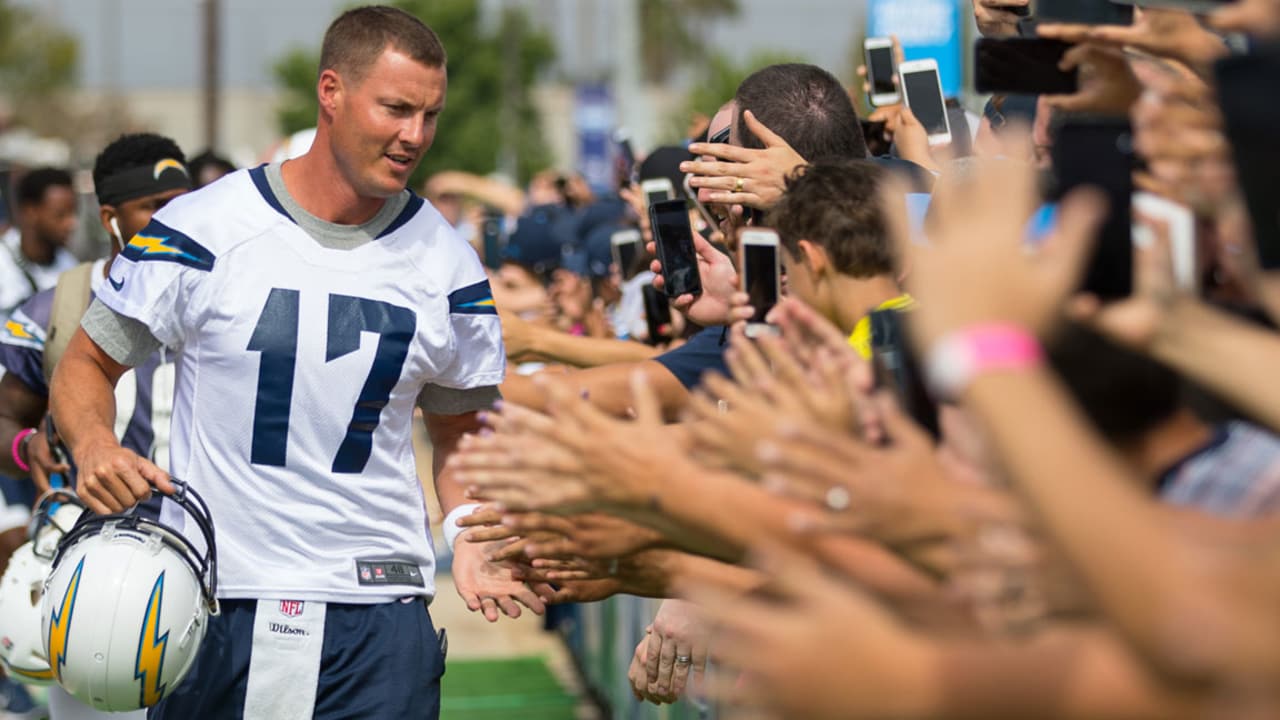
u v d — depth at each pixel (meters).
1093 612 2.94
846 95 6.95
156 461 8.05
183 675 6.52
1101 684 2.68
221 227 6.79
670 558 4.88
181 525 6.81
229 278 6.73
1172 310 3.28
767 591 3.90
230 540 6.74
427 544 7.12
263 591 6.72
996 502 3.36
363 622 6.85
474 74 84.62
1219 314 3.47
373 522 6.88
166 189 8.59
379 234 6.92
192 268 6.75
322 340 6.73
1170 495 3.42
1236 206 3.31
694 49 82.56
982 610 3.23
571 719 12.97
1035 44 4.04
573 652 15.12
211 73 51.66
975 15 6.75
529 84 88.50
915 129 7.41
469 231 22.64
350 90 6.67
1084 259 3.47
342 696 6.80
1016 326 2.91
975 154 6.63
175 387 6.95
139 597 6.30
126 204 8.56
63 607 6.34
